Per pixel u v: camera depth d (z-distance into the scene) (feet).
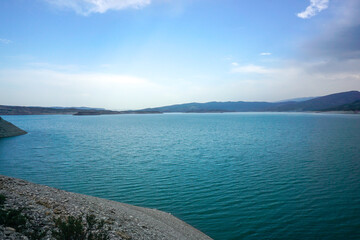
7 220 30.14
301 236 58.90
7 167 128.67
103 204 58.85
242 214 71.41
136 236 40.75
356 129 359.05
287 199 83.20
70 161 145.18
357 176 110.93
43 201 45.03
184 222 65.46
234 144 223.51
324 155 162.30
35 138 275.18
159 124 586.86
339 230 61.67
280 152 177.06
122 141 249.14
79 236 30.01
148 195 87.25
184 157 159.53
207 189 93.97
